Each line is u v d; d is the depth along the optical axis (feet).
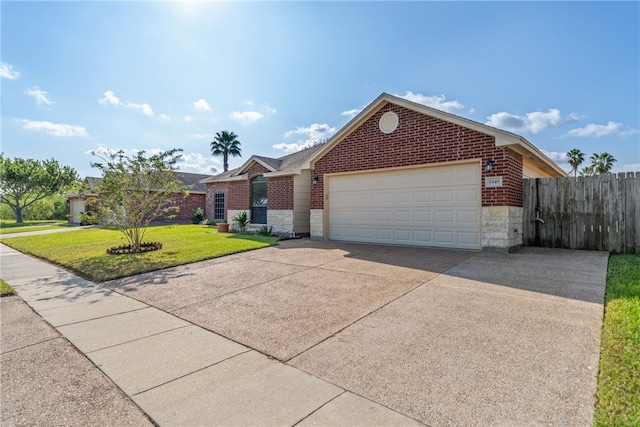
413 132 32.17
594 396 8.11
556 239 30.30
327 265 25.04
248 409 8.18
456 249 29.89
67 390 9.28
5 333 13.64
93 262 28.12
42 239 48.47
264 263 26.68
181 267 26.11
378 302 16.20
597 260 24.06
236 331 13.44
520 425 7.22
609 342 10.78
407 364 10.18
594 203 28.84
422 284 18.90
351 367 10.17
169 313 15.93
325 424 7.50
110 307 17.01
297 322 14.15
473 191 29.12
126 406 8.46
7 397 8.94
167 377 9.91
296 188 48.65
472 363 10.07
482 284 18.45
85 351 11.84
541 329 12.28
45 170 97.14
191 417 7.93
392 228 34.37
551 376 9.13
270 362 10.73
